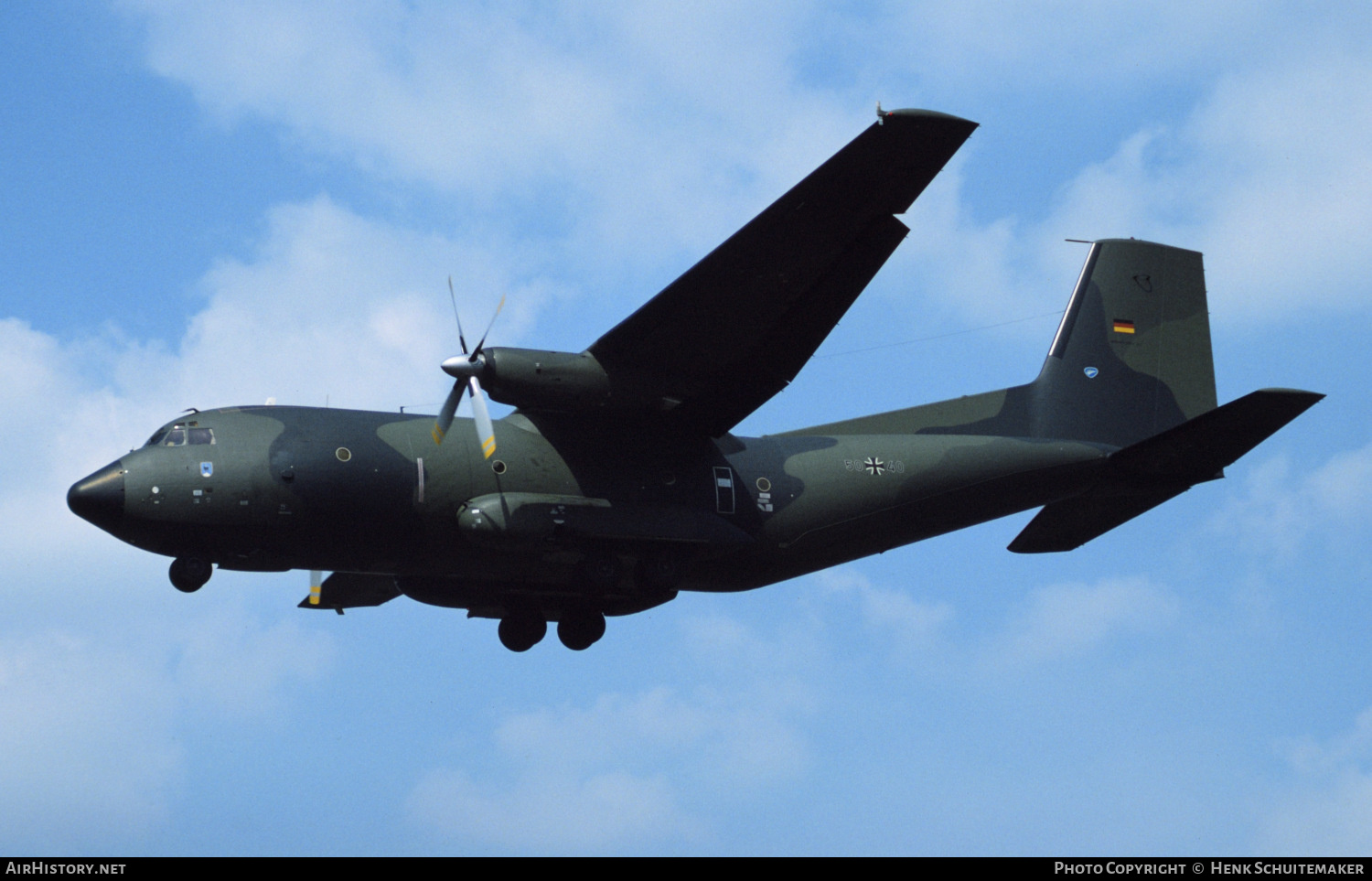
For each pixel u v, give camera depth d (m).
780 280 66.31
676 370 69.12
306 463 66.88
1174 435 78.44
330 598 84.31
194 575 66.94
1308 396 75.00
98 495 65.06
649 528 70.19
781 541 75.12
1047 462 80.62
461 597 77.81
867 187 63.56
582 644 80.00
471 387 67.62
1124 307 88.31
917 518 78.62
